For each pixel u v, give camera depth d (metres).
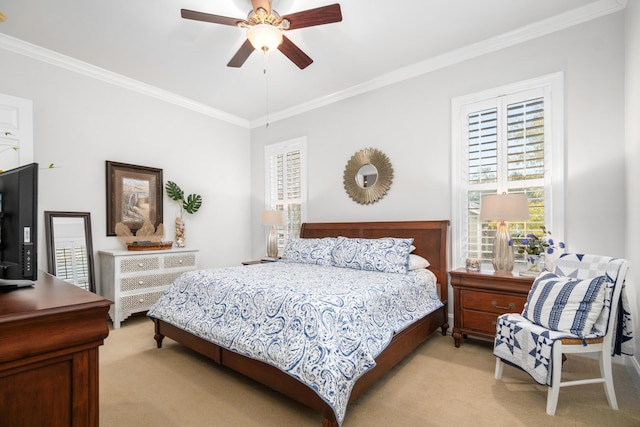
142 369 2.50
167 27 2.89
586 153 2.72
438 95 3.54
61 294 1.20
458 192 3.39
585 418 1.85
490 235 3.21
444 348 2.91
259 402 2.05
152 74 3.81
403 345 2.46
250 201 5.49
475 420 1.84
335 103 4.43
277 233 4.97
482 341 3.08
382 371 2.15
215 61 3.51
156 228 4.22
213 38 3.06
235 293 2.38
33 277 1.19
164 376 2.39
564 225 2.80
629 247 2.44
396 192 3.85
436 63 3.51
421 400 2.05
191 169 4.68
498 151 3.16
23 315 0.92
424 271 3.23
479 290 2.81
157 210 4.24
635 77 2.29
